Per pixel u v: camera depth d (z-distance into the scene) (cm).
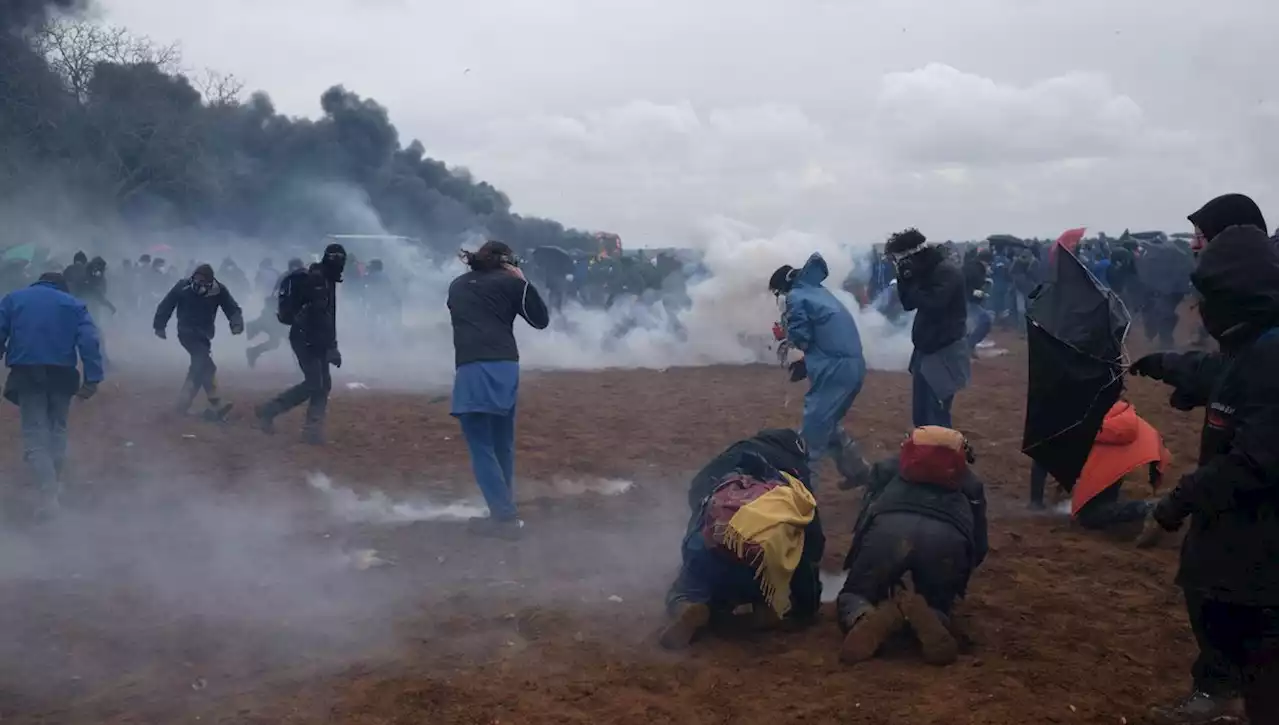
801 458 641
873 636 531
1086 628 580
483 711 480
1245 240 405
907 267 838
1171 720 460
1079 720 469
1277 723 395
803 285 849
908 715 473
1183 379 450
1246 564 395
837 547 749
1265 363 390
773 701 491
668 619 580
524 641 572
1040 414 586
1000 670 521
